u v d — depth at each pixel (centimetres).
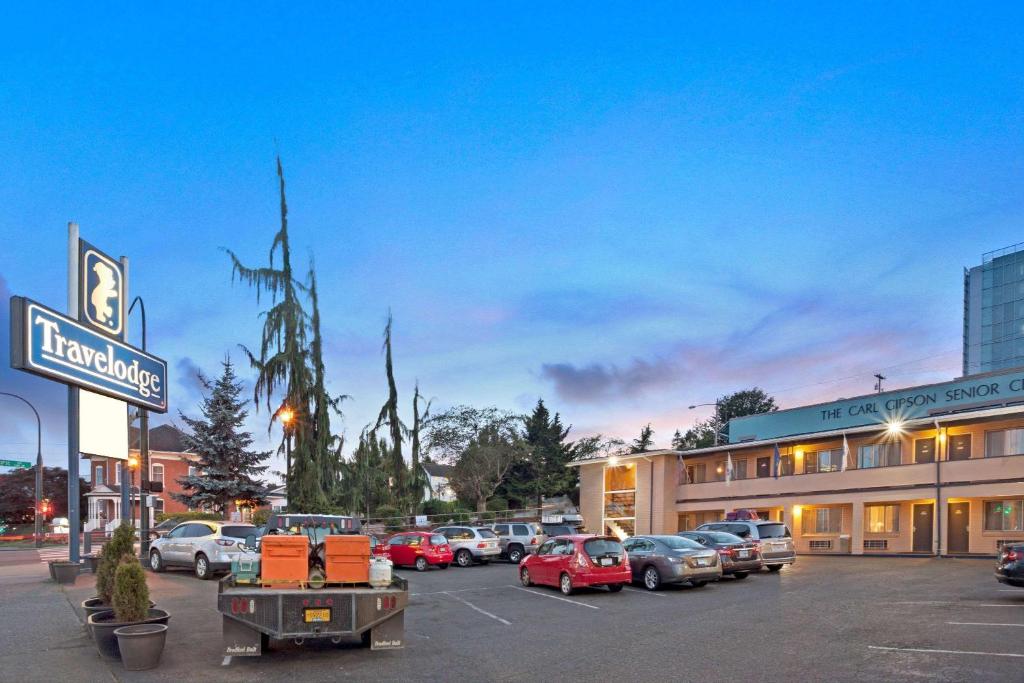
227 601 926
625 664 950
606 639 1134
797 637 1106
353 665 942
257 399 3150
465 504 5588
